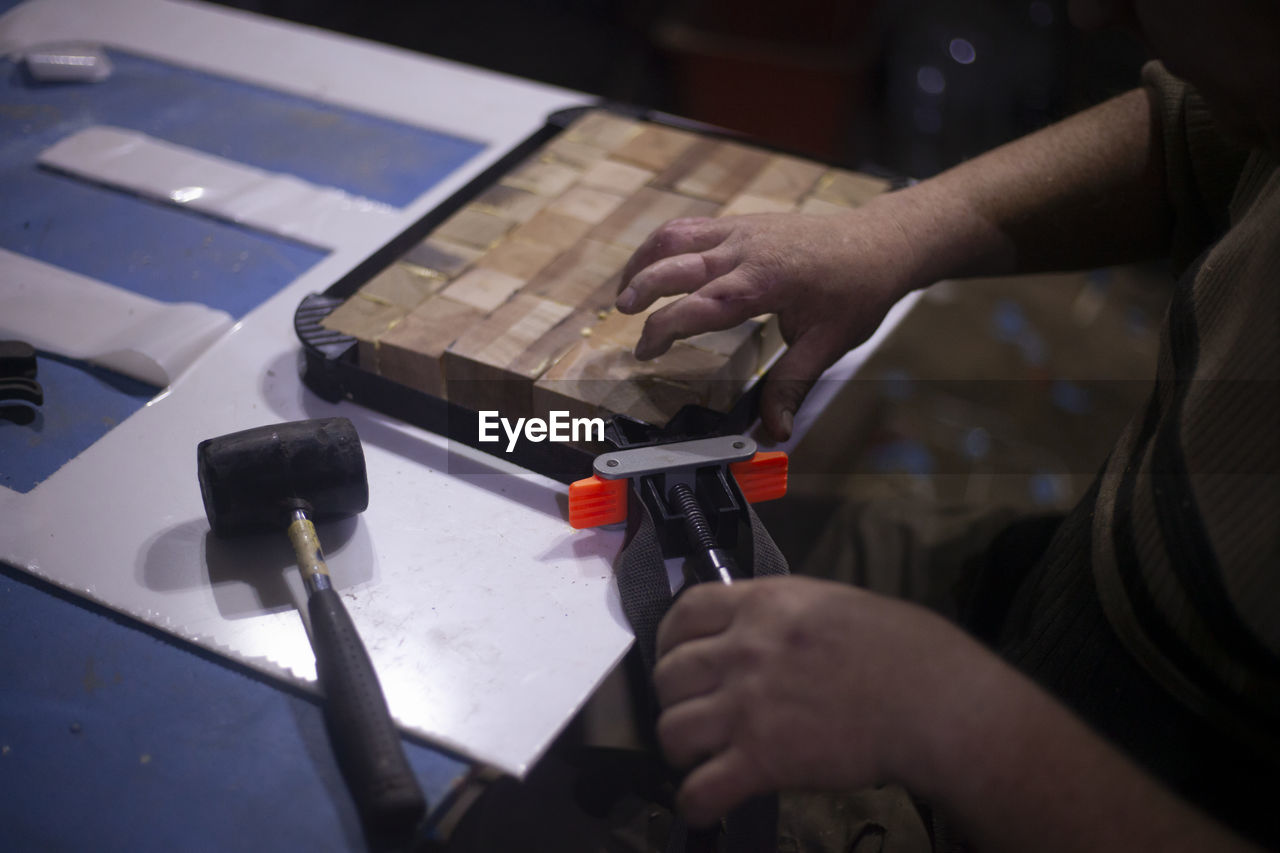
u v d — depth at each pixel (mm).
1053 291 2205
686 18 2238
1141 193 890
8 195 1051
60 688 626
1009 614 836
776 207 974
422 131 1188
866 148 2338
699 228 825
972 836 538
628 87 2531
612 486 710
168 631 653
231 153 1131
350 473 691
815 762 524
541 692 622
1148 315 2154
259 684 631
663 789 780
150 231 1018
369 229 1028
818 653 534
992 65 2154
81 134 1134
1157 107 881
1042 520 917
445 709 609
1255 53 500
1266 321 557
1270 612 514
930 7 2184
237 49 1313
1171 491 576
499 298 864
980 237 881
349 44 1334
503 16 2779
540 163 1056
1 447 786
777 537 968
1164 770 613
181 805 570
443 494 761
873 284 824
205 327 889
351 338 822
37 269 949
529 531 735
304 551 662
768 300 783
